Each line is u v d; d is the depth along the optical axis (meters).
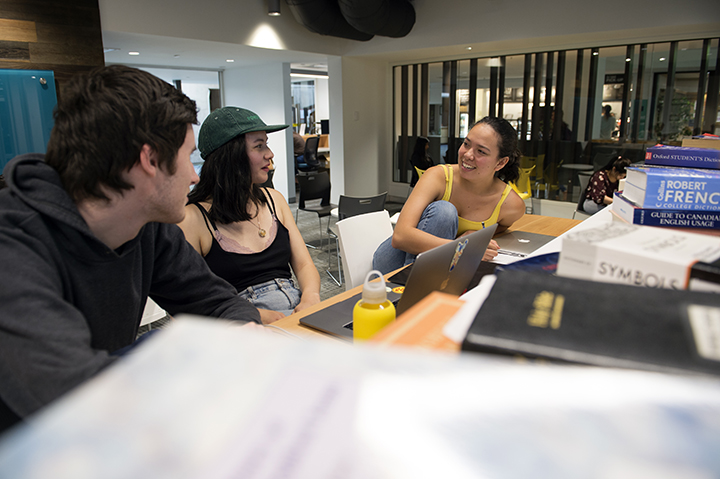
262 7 5.32
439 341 0.30
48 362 0.56
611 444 0.12
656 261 0.34
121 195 0.73
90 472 0.11
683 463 0.12
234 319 1.05
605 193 3.72
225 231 1.48
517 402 0.14
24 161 0.71
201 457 0.11
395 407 0.13
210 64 7.10
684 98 4.63
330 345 0.16
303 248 1.72
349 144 6.71
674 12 4.05
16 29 3.54
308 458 0.11
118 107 0.68
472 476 0.11
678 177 0.64
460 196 1.83
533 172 5.72
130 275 0.86
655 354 0.23
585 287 0.29
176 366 0.15
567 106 5.34
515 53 5.61
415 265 0.77
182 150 0.77
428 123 6.70
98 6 4.02
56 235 0.72
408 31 5.50
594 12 4.42
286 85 7.02
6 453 0.11
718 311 0.26
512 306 0.28
